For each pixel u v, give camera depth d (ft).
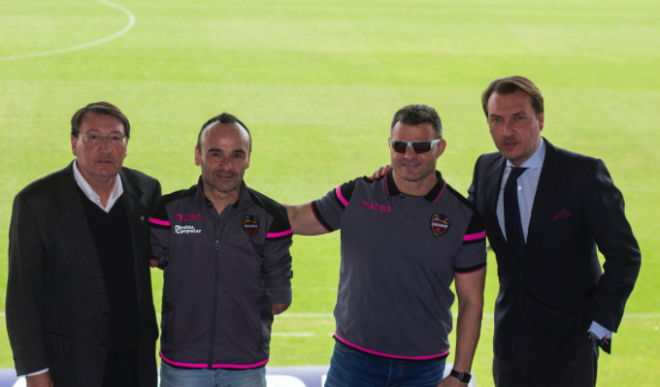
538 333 7.60
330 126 26.78
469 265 7.32
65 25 39.58
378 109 28.99
